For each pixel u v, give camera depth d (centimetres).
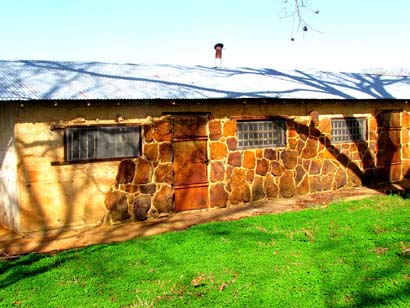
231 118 1078
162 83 1073
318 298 531
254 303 523
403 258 650
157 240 770
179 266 644
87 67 1151
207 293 554
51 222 873
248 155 1106
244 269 625
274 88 1180
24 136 846
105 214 924
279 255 678
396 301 516
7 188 909
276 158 1148
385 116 1360
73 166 891
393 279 576
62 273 627
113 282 593
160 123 984
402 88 1466
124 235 846
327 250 695
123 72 1148
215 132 1058
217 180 1064
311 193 1210
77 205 896
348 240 741
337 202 1059
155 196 981
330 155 1246
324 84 1337
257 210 1029
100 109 915
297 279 585
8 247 779
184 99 977
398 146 1398
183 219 963
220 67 1430
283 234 790
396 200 1052
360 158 1311
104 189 923
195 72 1273
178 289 568
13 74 967
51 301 541
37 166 858
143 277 607
